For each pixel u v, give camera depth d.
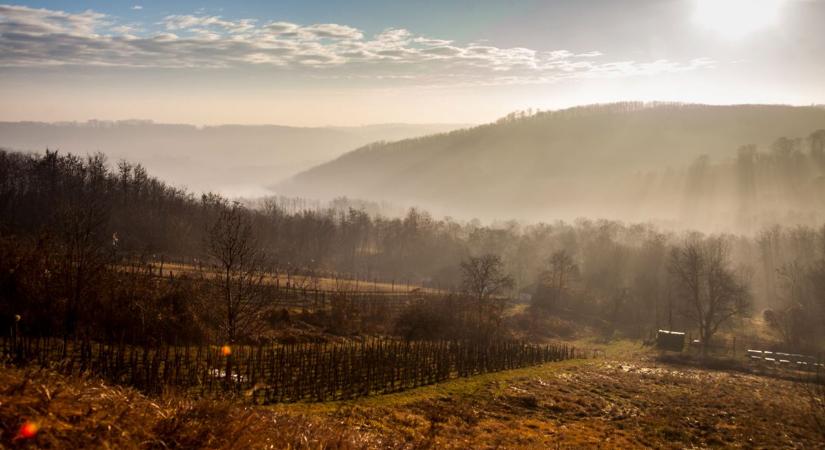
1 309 37.03
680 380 53.81
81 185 92.25
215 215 93.69
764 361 66.31
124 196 95.75
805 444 33.06
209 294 47.19
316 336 52.69
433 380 42.06
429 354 48.88
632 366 61.25
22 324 36.69
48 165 92.94
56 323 38.31
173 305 44.97
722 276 79.50
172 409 13.05
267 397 30.36
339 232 142.38
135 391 14.79
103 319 40.47
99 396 12.38
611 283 109.94
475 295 82.88
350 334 58.19
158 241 85.44
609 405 40.69
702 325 78.12
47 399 11.12
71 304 38.59
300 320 57.81
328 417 27.03
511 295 112.88
